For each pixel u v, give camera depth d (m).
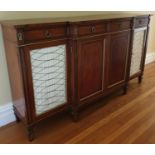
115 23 1.93
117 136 1.71
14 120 1.91
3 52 1.68
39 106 1.63
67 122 1.92
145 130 1.78
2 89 1.76
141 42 2.49
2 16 1.61
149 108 2.14
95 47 1.82
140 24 2.31
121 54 2.17
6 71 1.74
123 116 2.00
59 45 1.58
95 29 1.74
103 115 2.02
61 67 1.67
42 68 1.54
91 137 1.70
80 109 2.12
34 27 1.37
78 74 1.76
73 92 1.81
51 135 1.73
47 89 1.64
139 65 2.62
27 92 1.50
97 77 1.97
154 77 2.97
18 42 1.33
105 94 2.16
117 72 2.21
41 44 1.46
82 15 2.16
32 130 1.65
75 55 1.67
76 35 1.60
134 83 2.78
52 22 1.47
